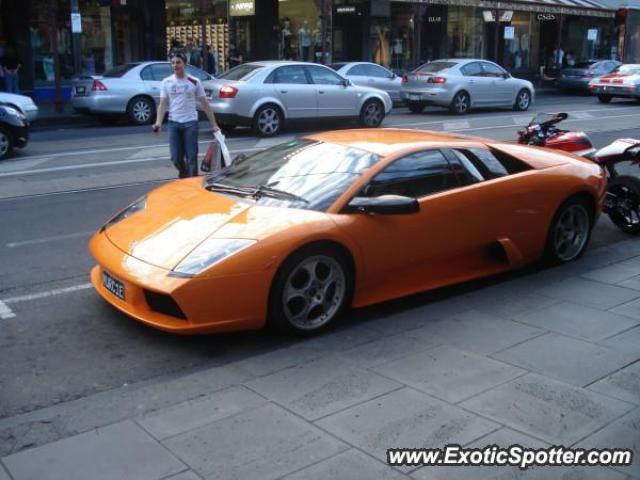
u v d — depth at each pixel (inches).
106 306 217.8
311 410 150.3
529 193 236.1
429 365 171.9
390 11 1191.6
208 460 132.0
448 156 224.2
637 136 623.8
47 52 901.2
